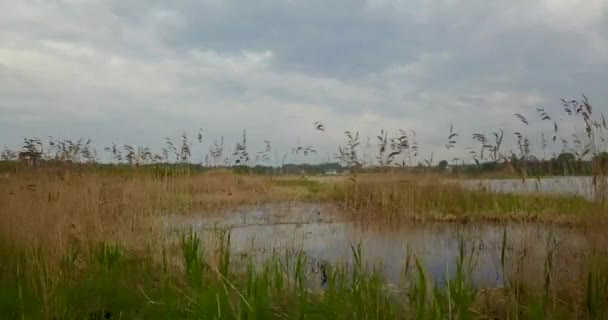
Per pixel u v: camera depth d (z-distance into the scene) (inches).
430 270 233.3
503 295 187.3
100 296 187.3
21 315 162.7
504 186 400.5
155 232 279.6
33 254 221.9
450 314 145.5
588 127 261.4
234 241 315.9
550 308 168.7
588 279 165.5
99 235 263.7
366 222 417.4
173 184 493.4
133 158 494.9
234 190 613.0
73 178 379.2
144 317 169.0
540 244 245.6
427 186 480.1
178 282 207.3
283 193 658.8
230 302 160.6
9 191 305.1
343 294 173.0
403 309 166.4
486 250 278.5
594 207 256.4
